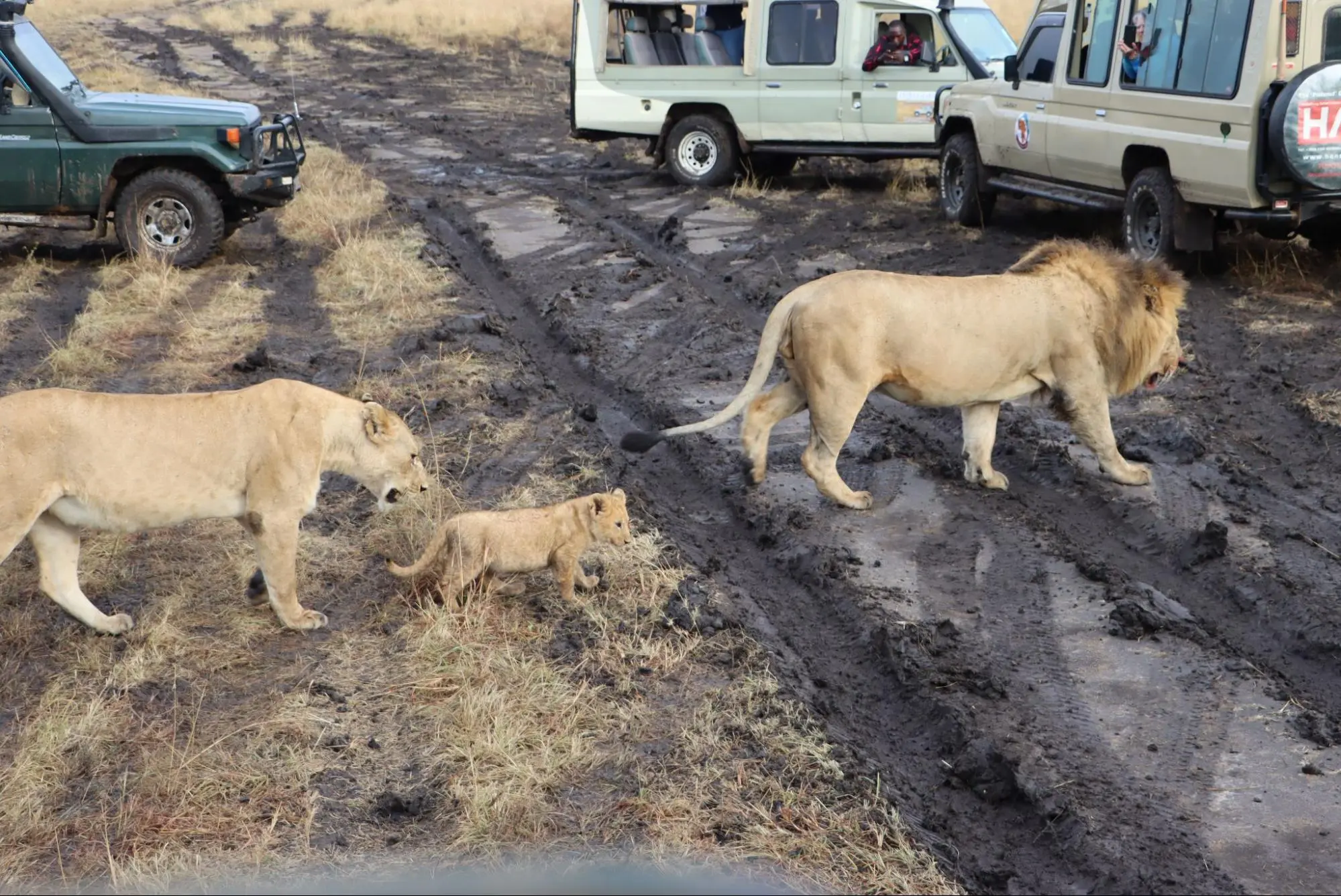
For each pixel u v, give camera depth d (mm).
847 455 8164
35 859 4430
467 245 14234
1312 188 10320
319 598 6258
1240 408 8711
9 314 11219
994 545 6891
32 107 12367
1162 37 11250
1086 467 7840
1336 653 5750
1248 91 10203
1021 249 13008
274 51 33438
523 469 7832
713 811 4625
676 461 8305
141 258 12641
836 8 16359
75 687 5449
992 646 5879
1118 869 4422
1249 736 5180
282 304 11578
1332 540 6812
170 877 4285
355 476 5996
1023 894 4398
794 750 4957
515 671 5484
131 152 12492
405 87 27609
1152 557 6824
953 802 4895
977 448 7543
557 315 11297
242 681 5520
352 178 17125
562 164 19359
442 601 6004
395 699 5359
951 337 7035
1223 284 11367
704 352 10336
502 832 4512
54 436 5328
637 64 17453
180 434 5520
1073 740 5172
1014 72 13344
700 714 5230
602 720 5188
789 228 14609
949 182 14688
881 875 4312
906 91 16188
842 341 6957
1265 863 4453
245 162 12711
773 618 6242
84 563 6488
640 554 6590
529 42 34125
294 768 4883
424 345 10164
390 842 4508
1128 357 7359
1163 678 5598
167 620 5914
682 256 13516
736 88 16953
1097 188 12516
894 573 6590
